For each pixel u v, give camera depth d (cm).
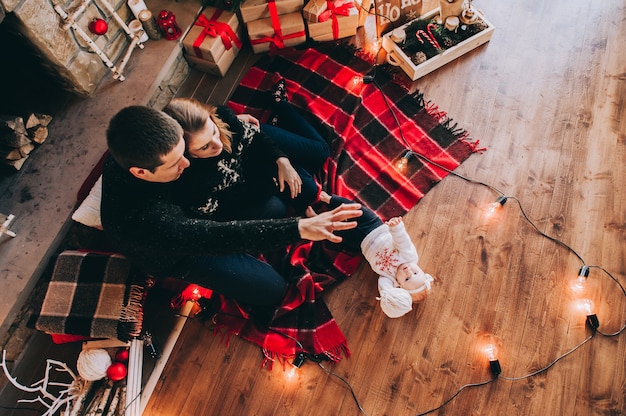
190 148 139
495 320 183
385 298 174
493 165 209
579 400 170
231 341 188
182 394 182
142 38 215
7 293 175
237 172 167
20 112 202
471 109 221
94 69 205
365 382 178
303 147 196
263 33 229
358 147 216
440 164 210
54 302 168
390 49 230
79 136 200
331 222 129
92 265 171
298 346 183
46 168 194
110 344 170
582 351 177
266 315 187
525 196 202
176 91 234
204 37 221
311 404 177
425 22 226
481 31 226
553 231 195
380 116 222
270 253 198
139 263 155
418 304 188
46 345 189
